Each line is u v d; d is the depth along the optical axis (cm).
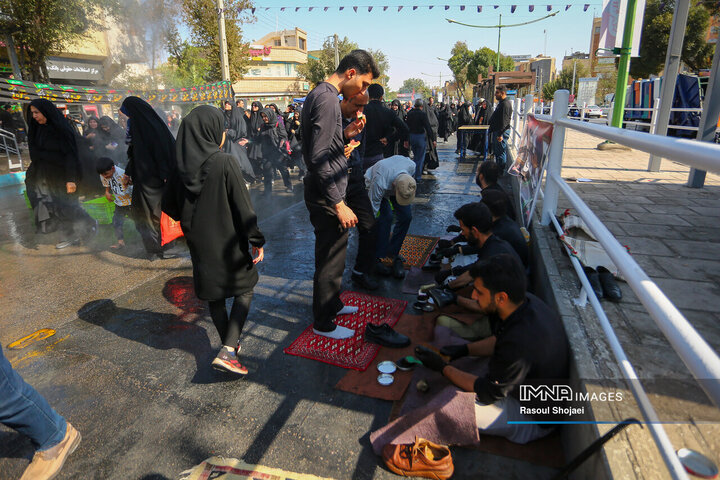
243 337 317
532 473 193
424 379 250
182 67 1714
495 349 193
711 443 148
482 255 288
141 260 485
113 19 1484
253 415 238
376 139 548
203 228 254
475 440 198
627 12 856
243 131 766
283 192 836
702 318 237
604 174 674
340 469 202
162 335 326
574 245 304
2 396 186
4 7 1183
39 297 393
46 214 542
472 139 1266
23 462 216
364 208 360
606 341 209
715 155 101
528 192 471
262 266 450
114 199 520
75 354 302
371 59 281
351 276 418
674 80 636
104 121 730
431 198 729
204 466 204
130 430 230
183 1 1805
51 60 1476
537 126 457
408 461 194
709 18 2103
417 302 350
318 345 301
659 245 348
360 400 247
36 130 522
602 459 149
